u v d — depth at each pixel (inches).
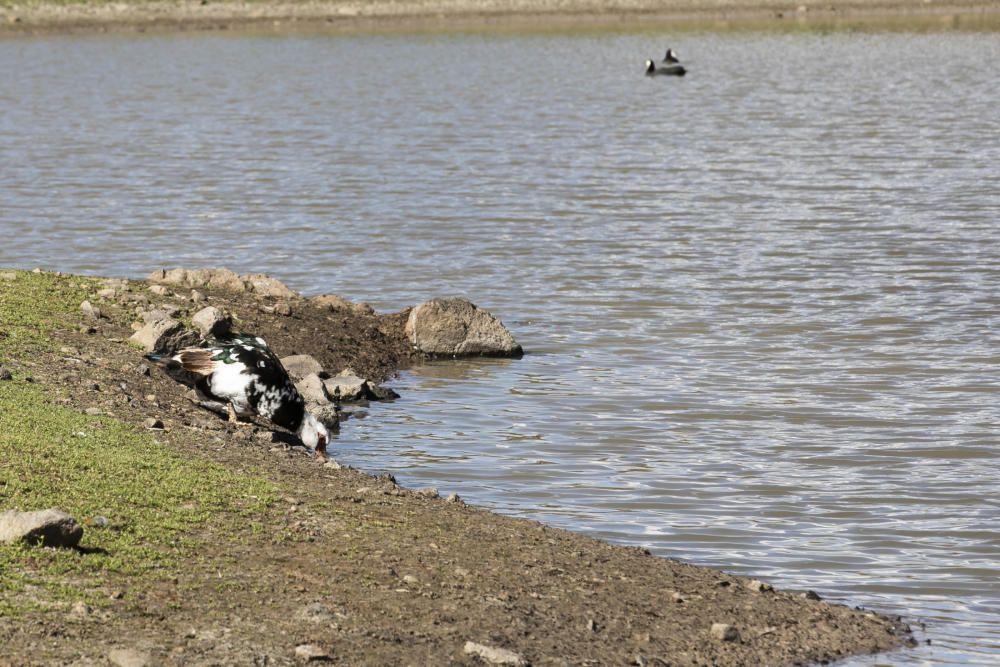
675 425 760.3
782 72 3004.4
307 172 1772.9
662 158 1872.5
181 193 1609.3
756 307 1051.3
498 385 837.2
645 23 3951.8
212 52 3521.2
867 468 689.6
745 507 630.5
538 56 3368.6
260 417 671.1
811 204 1509.6
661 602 488.7
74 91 2783.0
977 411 787.4
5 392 614.2
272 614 427.5
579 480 663.1
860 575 552.4
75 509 483.5
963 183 1627.7
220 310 809.5
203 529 490.3
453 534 528.7
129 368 703.7
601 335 968.9
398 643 418.3
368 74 3070.9
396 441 719.1
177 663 385.7
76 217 1449.3
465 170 1788.9
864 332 973.8
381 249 1286.9
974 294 1082.1
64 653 381.7
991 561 568.7
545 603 468.8
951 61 3120.1
